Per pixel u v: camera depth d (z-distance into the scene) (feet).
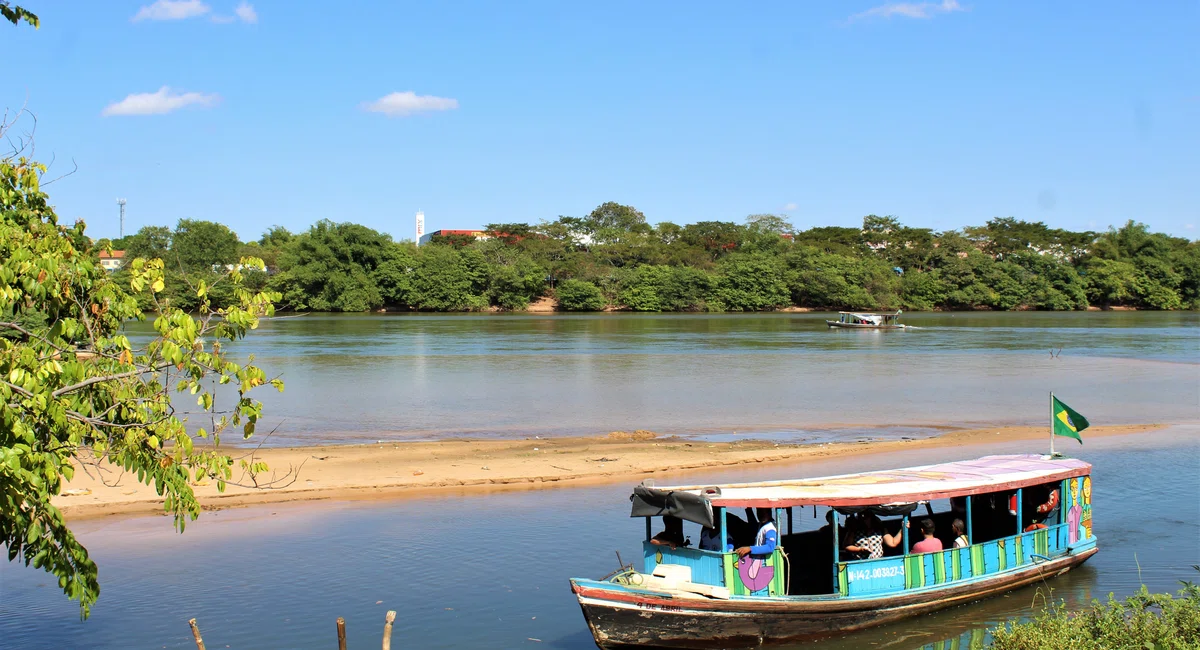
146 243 444.14
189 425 113.80
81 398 37.01
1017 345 264.11
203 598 56.29
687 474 88.89
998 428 117.91
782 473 89.20
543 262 495.82
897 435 112.88
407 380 167.84
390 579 59.72
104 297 37.96
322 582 59.11
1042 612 52.42
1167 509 77.20
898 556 53.06
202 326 37.78
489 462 93.09
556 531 70.13
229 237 462.60
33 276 34.76
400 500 78.74
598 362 204.03
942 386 163.02
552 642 50.24
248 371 38.27
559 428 116.78
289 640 50.14
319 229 464.24
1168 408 138.00
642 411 131.54
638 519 73.31
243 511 74.74
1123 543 67.97
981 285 532.73
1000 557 57.52
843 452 99.86
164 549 65.21
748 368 192.44
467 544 67.00
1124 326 372.99
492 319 415.64
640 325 368.07
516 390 154.10
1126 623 46.14
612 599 46.42
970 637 51.60
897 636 51.80
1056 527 61.11
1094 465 94.43
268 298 38.50
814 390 156.04
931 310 533.96
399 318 419.74
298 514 74.23
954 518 59.72
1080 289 543.39
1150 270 564.30
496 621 53.06
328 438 107.76
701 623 47.98
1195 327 364.79
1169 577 60.80
